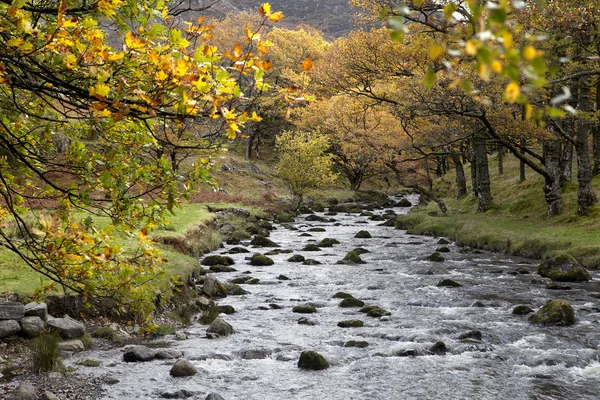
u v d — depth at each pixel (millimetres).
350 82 32094
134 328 13422
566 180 35344
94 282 5828
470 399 9344
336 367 11039
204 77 4074
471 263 24641
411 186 42188
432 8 22750
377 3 26938
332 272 22453
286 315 15430
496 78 22250
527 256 26234
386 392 9688
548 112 1696
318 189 67438
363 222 45594
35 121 6305
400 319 14891
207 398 9094
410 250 29172
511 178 45938
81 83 4668
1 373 9852
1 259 14438
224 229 34062
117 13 4797
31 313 11781
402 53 28328
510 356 11625
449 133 34125
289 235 36281
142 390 9578
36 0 5199
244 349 11922
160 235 22578
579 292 18094
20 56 4258
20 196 6312
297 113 69750
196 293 17172
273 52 78250
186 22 4496
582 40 20203
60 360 10305
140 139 5773
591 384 10055
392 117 48031
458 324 14234
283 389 9828
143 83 4281
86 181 5637
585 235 26047
